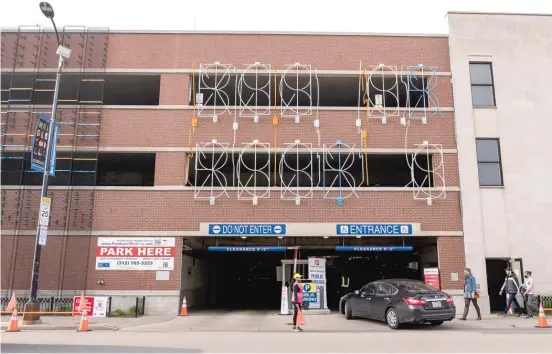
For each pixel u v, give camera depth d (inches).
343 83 880.9
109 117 816.9
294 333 546.9
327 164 858.8
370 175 1003.9
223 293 1240.8
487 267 871.1
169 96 828.6
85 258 761.6
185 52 846.5
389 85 885.2
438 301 570.3
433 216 785.6
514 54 842.8
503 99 828.0
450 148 810.8
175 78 836.0
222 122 817.5
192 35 853.2
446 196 792.3
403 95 927.0
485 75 843.4
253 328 596.1
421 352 390.0
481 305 748.0
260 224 776.9
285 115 816.9
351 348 414.3
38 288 745.0
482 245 770.2
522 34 848.9
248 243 866.8
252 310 882.8
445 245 776.3
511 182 797.9
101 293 751.1
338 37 855.7
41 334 531.8
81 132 807.7
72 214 773.9
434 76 840.3
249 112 820.6
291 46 850.1
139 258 765.9
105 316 711.1
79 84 831.7
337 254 1018.7
